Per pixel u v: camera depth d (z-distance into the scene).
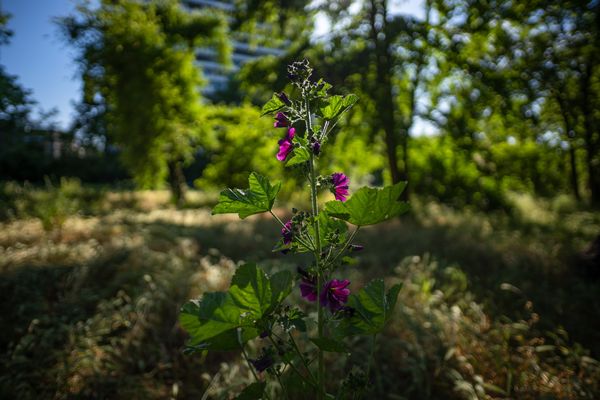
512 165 13.76
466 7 9.27
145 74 16.66
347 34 10.36
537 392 2.87
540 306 4.33
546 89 9.76
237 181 13.09
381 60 10.20
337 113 1.61
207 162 30.53
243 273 1.39
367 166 12.99
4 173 20.67
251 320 1.43
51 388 3.00
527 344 3.57
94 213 10.99
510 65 9.45
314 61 10.17
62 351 3.30
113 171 27.12
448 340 3.37
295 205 11.58
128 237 6.45
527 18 8.90
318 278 1.59
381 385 2.90
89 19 17.16
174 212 12.72
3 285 4.18
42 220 7.62
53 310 4.00
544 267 5.35
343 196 1.64
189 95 17.52
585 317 4.12
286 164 1.64
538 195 16.17
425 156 13.71
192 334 1.38
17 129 19.36
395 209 1.46
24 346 3.33
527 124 10.38
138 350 3.46
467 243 6.44
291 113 1.64
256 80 10.82
